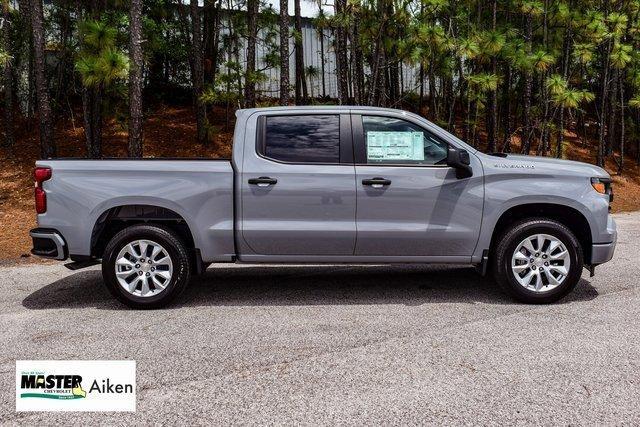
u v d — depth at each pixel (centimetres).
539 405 288
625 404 288
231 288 550
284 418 279
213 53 1583
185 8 1588
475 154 486
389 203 475
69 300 513
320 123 487
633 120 1880
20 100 1461
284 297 514
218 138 1454
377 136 485
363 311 465
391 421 274
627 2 1549
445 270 624
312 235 474
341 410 286
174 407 293
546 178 477
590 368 335
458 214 478
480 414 280
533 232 473
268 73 1755
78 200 469
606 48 1588
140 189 470
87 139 1171
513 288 476
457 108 1955
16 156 1260
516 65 1205
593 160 1722
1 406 298
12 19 1370
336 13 1089
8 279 604
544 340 385
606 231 478
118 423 277
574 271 471
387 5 1074
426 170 477
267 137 484
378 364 346
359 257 485
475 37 1143
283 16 1112
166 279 476
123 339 401
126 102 1257
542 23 1412
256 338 399
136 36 872
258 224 475
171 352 373
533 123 1532
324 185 473
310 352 370
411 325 425
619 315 442
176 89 1691
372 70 1230
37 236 470
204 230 477
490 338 391
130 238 472
